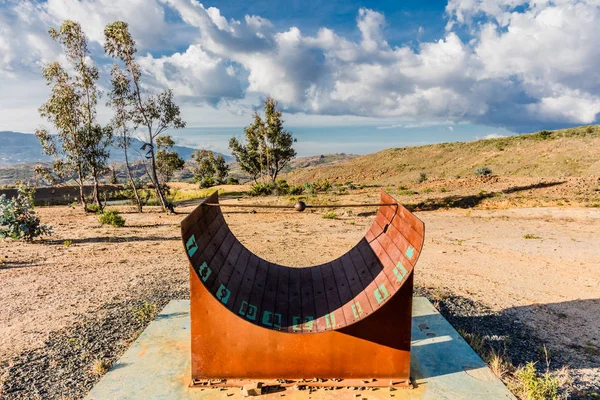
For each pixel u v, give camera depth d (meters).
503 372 3.97
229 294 3.53
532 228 14.66
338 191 31.47
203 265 3.34
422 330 4.78
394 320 3.57
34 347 4.47
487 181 29.52
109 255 9.77
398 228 3.82
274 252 10.09
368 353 3.61
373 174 67.50
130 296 6.31
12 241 11.87
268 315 3.67
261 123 48.41
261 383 3.52
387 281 3.51
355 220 17.20
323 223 16.27
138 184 37.00
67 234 13.51
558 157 46.88
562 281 7.82
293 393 3.47
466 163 59.12
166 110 21.98
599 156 43.78
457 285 7.40
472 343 4.68
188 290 6.64
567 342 4.95
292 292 4.29
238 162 57.69
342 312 3.65
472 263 9.30
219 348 3.59
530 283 7.66
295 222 16.62
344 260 4.79
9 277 7.52
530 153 53.25
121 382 3.60
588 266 9.08
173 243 11.70
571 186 24.11
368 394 3.46
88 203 31.95
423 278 7.84
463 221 16.56
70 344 4.57
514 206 19.75
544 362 4.38
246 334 3.57
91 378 3.86
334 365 3.62
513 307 6.21
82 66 21.84
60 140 22.20
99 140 22.77
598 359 4.48
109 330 4.97
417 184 32.44
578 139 54.75
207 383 3.57
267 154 49.84
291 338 3.60
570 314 5.94
